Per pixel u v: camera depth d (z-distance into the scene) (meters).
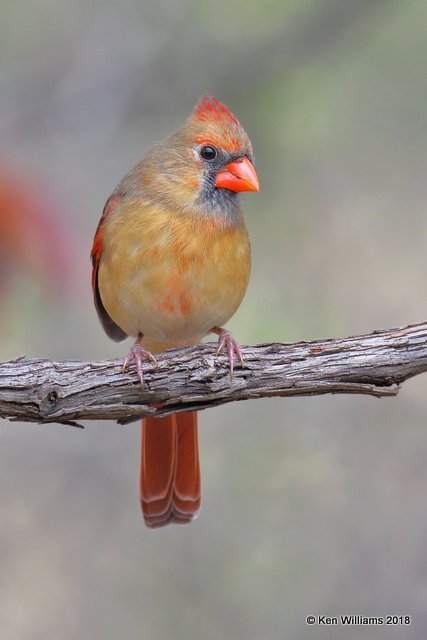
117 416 7.17
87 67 12.15
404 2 12.45
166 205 8.12
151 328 8.55
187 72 12.23
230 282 8.27
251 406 11.51
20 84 12.01
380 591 10.29
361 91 12.51
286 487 11.07
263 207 11.96
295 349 7.29
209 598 10.55
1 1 12.58
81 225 8.55
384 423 11.44
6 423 11.51
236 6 12.29
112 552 11.11
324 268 12.09
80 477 11.46
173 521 8.88
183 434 8.85
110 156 12.05
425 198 12.48
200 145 8.19
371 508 10.91
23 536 11.21
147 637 10.46
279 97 12.02
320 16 12.34
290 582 10.51
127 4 12.56
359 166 12.48
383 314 12.00
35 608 10.86
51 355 11.39
